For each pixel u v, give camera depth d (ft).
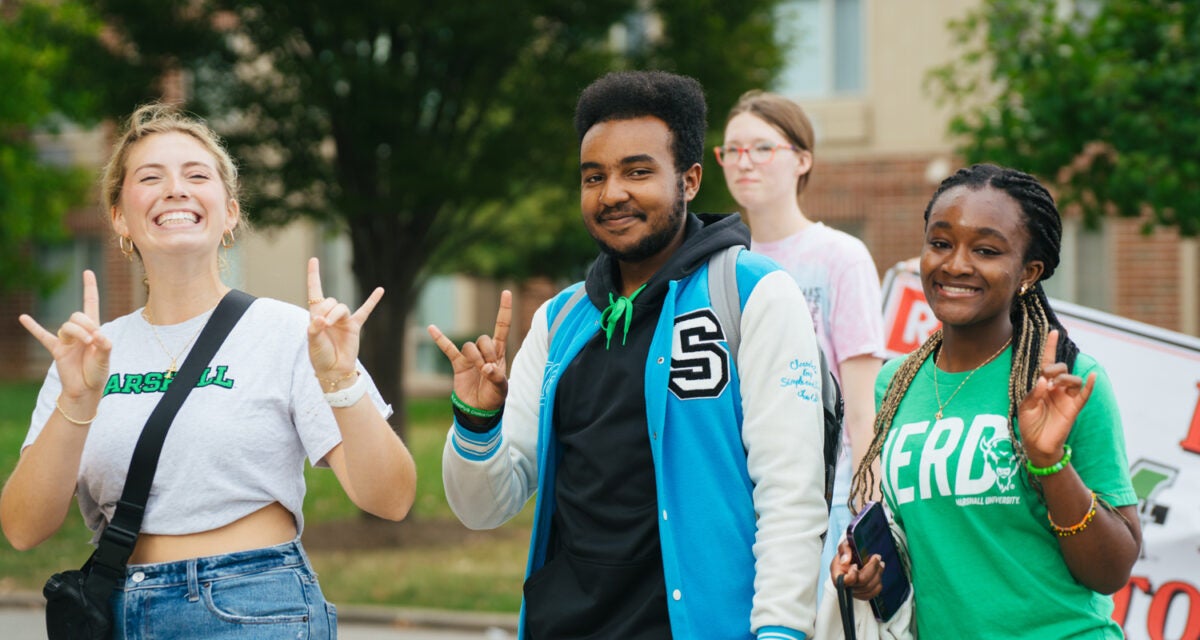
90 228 77.25
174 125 10.41
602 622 9.41
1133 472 14.82
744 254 9.58
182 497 9.70
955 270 9.07
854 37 58.85
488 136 32.14
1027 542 8.76
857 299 13.37
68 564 30.91
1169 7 26.02
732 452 9.19
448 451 9.90
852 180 58.90
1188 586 14.47
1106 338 15.07
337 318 9.32
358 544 33.27
